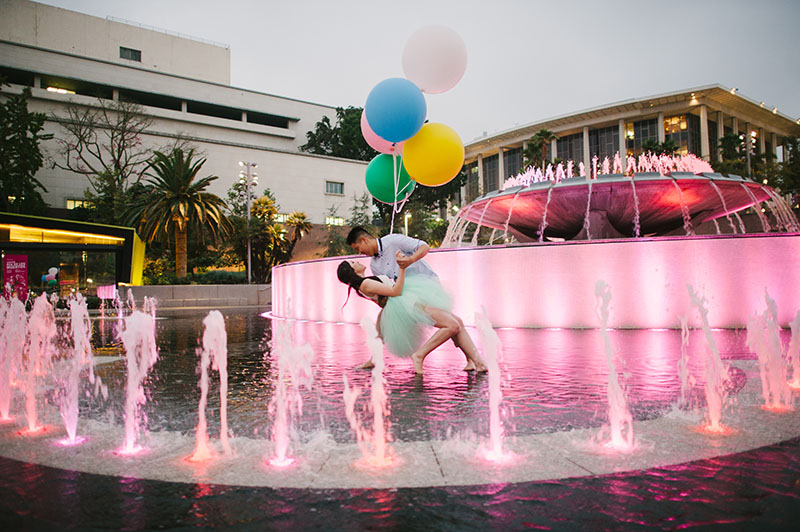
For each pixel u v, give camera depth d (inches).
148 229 1274.6
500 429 111.4
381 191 237.5
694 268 359.3
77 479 84.5
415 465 88.7
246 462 91.7
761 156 2368.4
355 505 72.2
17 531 65.2
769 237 352.2
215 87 2282.2
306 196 2075.5
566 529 63.9
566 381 168.4
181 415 130.4
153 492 78.3
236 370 209.3
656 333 333.1
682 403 135.4
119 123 1737.2
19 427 120.6
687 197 508.4
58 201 1758.1
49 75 1942.7
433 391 155.0
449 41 215.9
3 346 197.3
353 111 2608.3
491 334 130.5
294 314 600.7
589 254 374.3
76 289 944.3
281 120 2524.6
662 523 65.2
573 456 92.5
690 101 2849.4
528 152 2209.6
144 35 2317.9
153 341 341.1
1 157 1514.5
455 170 213.9
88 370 210.5
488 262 397.1
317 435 108.1
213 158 1940.2
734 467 85.6
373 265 201.5
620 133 3016.7
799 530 62.7
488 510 69.9
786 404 132.7
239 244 1537.9
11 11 2085.4
